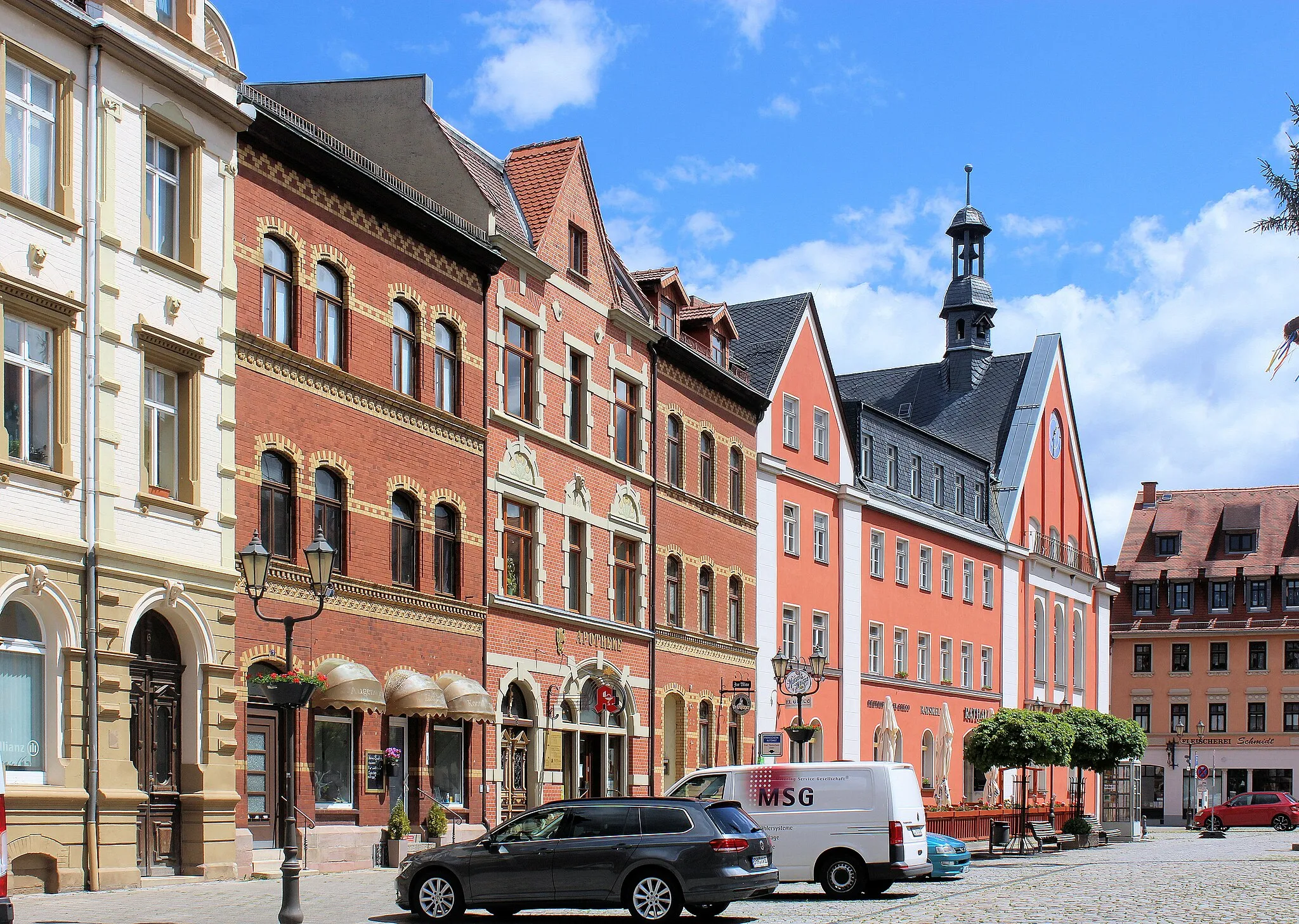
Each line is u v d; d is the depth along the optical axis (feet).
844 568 172.45
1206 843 178.91
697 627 142.72
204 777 80.59
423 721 100.83
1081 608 243.19
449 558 106.11
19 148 71.82
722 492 149.59
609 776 126.52
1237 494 317.83
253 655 85.25
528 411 117.91
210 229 83.56
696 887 67.77
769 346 165.07
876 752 176.86
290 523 89.51
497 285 113.29
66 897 69.82
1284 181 71.36
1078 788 221.87
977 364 244.01
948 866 96.94
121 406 76.23
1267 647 296.10
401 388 101.60
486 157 124.36
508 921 69.77
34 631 71.82
